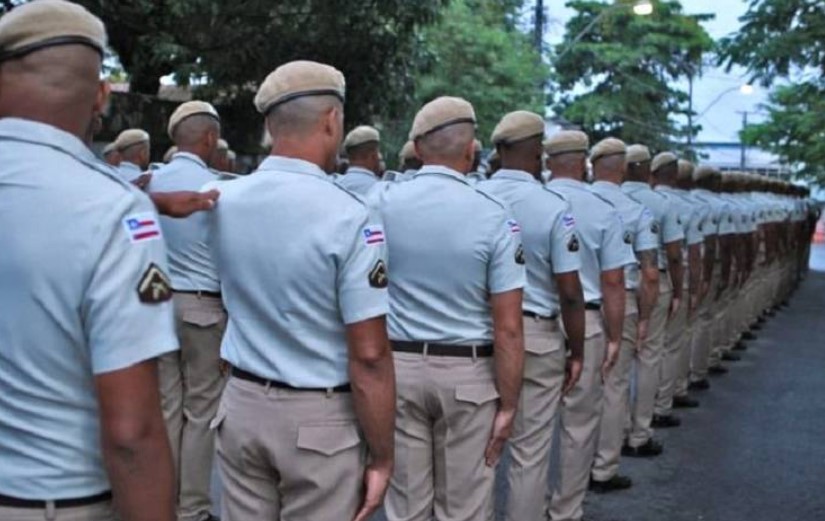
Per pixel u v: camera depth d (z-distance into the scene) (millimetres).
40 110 1497
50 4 1513
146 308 1477
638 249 4527
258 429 2217
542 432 3453
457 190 2799
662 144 25328
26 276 1434
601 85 25469
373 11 8695
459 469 2900
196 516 3916
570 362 3525
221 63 8781
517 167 3420
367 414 2168
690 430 5906
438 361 2840
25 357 1459
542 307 3402
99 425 1506
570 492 3902
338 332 2186
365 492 2248
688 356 6570
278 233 2152
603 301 3891
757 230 9820
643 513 4348
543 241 3330
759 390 7180
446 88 14461
